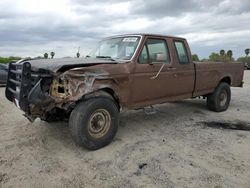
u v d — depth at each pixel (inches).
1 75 486.3
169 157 156.9
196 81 244.7
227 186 123.7
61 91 160.1
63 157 156.9
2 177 131.6
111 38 225.3
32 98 150.0
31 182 127.5
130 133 202.5
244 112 281.1
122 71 177.2
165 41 216.4
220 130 213.5
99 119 167.2
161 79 207.5
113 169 141.5
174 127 220.8
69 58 194.2
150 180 129.2
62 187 123.3
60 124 219.3
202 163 148.8
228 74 285.9
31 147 171.2
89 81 158.1
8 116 249.6
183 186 123.4
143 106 199.6
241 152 165.8
